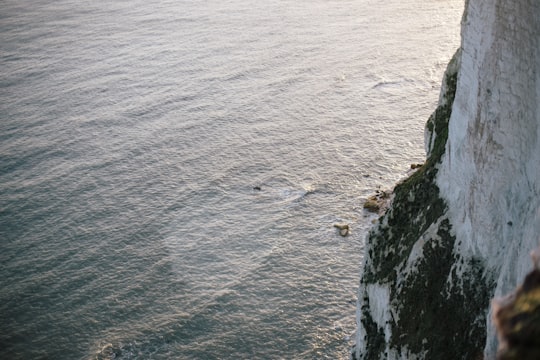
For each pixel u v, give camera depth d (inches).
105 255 2751.0
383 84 3983.8
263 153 3380.9
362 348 1441.9
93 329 2394.2
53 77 4429.1
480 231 1176.2
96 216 2999.5
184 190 3137.3
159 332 2337.6
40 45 4985.2
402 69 4156.0
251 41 4749.0
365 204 2893.7
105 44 4911.4
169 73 4345.5
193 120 3740.2
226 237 2792.8
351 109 3727.9
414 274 1311.5
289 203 2979.8
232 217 2923.2
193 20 5265.8
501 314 383.2
